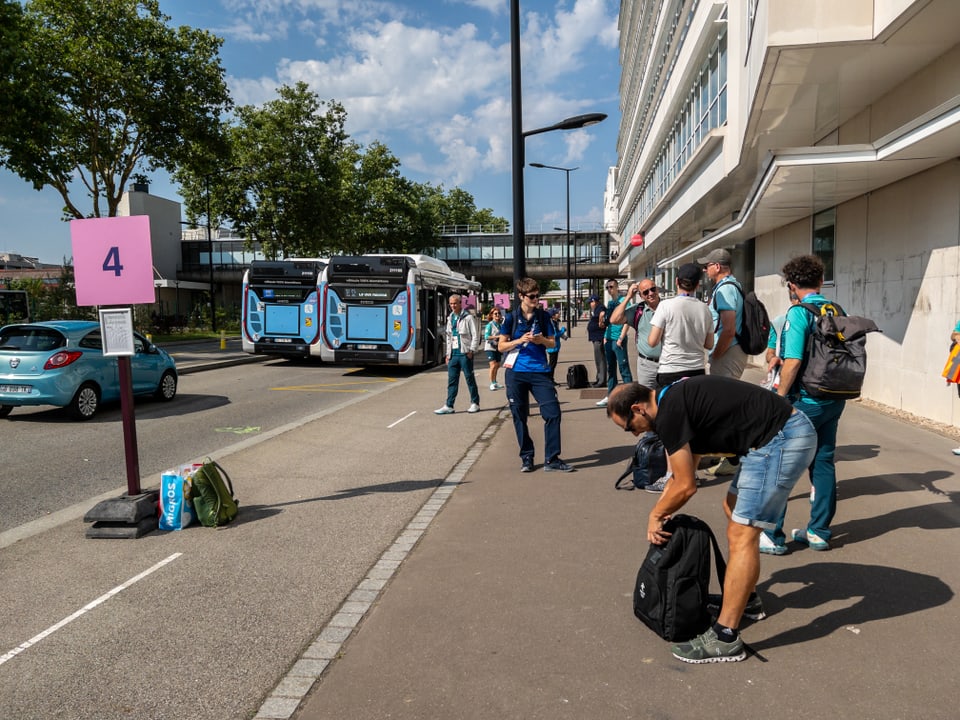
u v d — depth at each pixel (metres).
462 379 16.36
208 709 2.86
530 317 6.63
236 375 18.19
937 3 6.44
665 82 24.12
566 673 3.02
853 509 5.05
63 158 27.09
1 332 10.71
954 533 4.50
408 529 5.10
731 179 15.16
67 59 29.06
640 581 3.31
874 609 3.51
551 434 6.63
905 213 8.60
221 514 5.30
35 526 5.45
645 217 34.66
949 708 2.68
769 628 3.37
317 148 45.31
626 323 10.02
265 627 3.59
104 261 5.03
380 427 9.66
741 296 5.61
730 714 2.69
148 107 31.45
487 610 3.67
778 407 3.10
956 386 7.58
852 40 7.38
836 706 2.71
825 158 7.44
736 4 13.10
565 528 4.95
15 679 3.12
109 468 7.68
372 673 3.08
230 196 43.97
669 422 3.08
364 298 18.08
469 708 2.79
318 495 6.17
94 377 10.98
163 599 3.97
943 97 7.74
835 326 4.15
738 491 3.18
